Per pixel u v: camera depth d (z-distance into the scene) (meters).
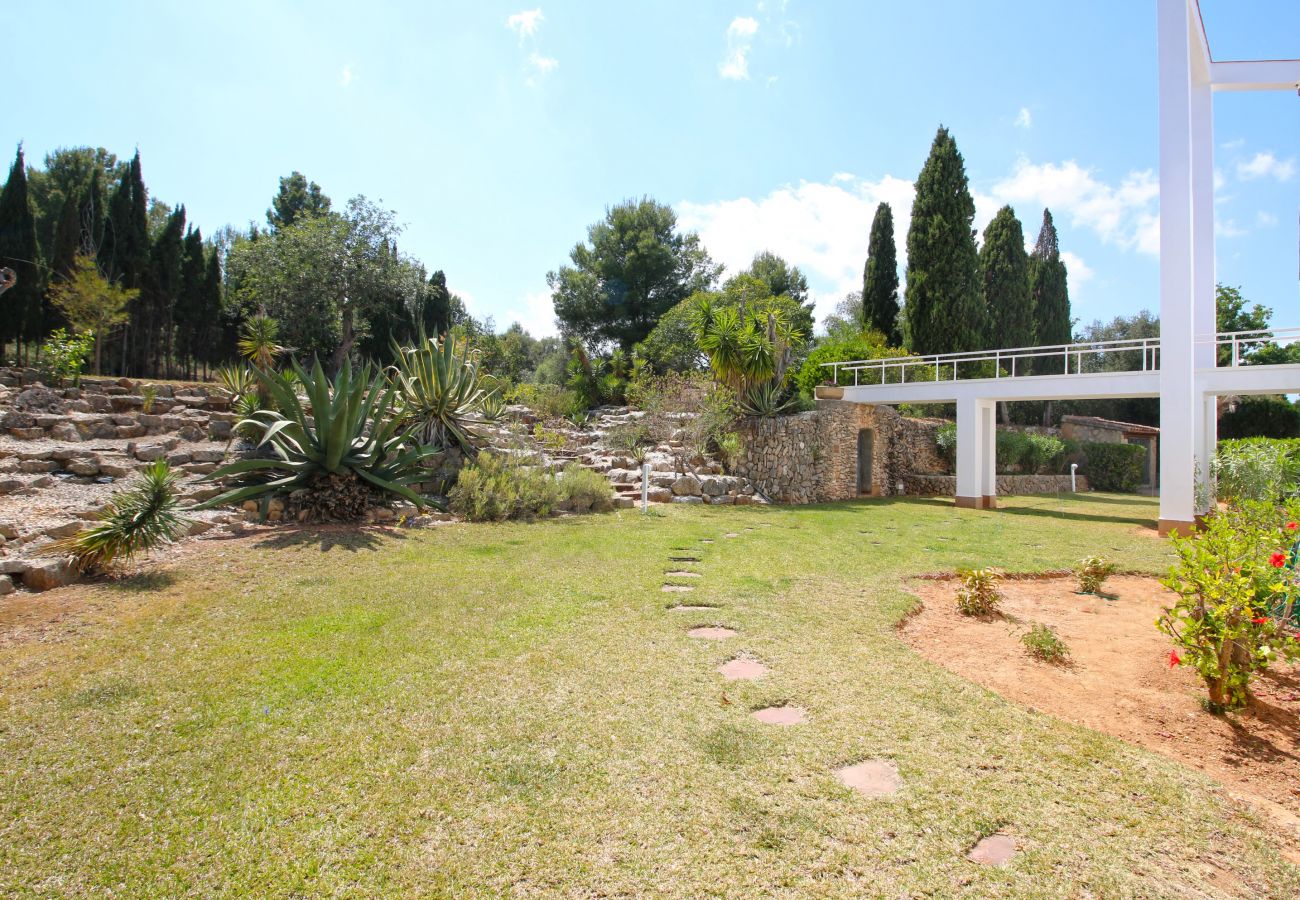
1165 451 11.56
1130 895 2.17
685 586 6.48
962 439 16.17
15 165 20.62
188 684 3.78
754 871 2.23
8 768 2.86
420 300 30.77
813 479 17.00
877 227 29.38
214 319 26.47
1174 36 11.69
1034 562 8.41
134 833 2.42
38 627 4.66
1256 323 31.02
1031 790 2.83
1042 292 31.81
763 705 3.65
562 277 35.31
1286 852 2.47
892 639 4.91
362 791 2.70
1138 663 4.75
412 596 5.76
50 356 13.04
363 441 9.96
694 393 17.84
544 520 10.70
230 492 8.51
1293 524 4.56
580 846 2.36
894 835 2.46
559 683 3.89
